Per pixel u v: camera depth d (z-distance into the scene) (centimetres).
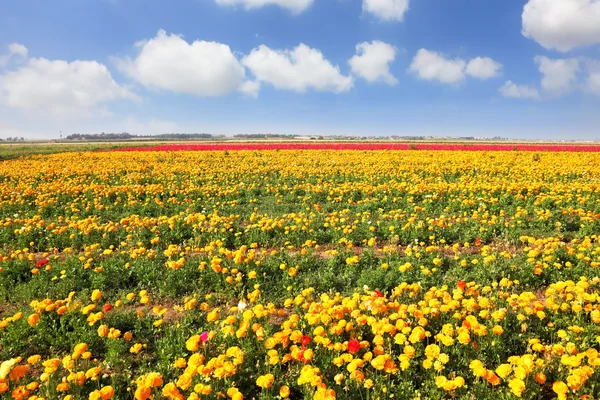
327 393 344
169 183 1758
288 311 622
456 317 486
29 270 771
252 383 437
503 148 3681
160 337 539
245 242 953
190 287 697
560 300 540
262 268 740
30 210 1301
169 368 451
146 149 3909
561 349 405
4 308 639
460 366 446
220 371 376
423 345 477
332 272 730
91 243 937
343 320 465
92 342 508
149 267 736
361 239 958
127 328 564
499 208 1192
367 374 424
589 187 1383
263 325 521
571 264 701
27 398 374
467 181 1708
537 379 374
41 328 527
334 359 412
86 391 414
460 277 700
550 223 1004
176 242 976
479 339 477
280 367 448
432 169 2059
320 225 1041
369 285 673
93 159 2970
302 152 3488
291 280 700
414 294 606
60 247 945
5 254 872
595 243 877
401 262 763
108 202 1402
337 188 1499
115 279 707
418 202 1345
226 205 1367
